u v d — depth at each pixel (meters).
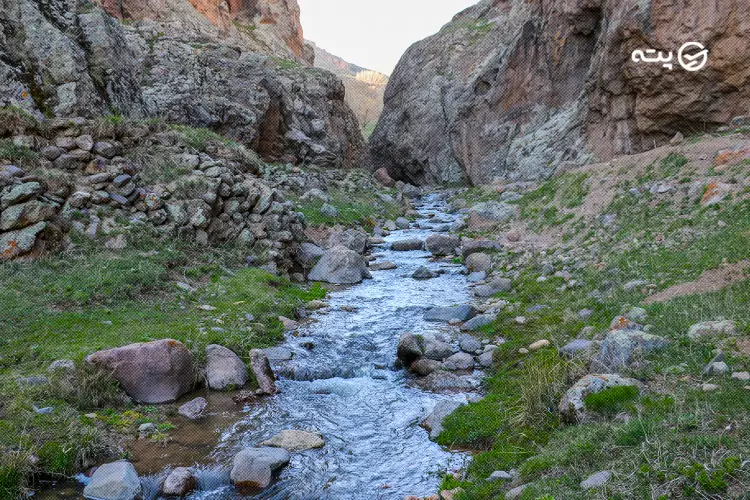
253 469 5.76
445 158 34.22
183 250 12.28
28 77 13.84
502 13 37.97
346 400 7.84
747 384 5.08
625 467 4.16
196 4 41.34
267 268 13.44
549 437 5.55
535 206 17.28
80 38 16.02
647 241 10.59
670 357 6.11
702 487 3.63
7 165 10.78
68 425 6.11
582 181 15.83
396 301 12.58
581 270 11.28
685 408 4.83
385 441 6.62
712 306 7.01
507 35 29.41
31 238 9.88
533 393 6.44
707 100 15.09
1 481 5.12
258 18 49.78
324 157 30.97
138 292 10.05
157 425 6.73
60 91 14.18
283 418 7.20
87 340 8.03
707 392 5.09
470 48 35.91
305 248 16.00
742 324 6.30
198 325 9.34
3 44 13.70
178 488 5.48
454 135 32.28
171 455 6.15
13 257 9.70
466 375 8.38
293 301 11.89
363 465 6.08
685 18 15.07
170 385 7.51
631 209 12.52
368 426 7.03
